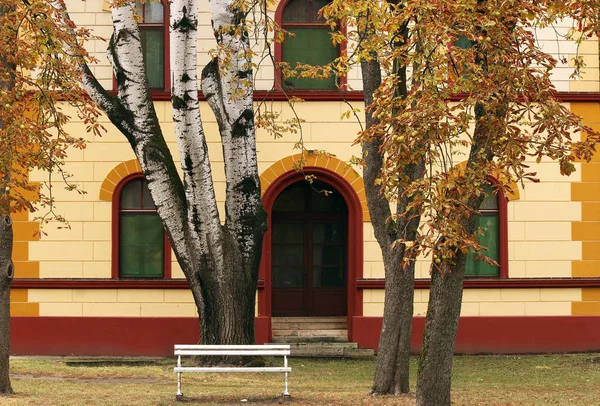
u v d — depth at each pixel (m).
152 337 20.44
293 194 22.45
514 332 20.58
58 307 20.50
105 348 20.41
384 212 14.34
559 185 20.77
